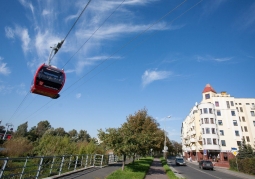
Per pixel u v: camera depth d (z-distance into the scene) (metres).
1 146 18.11
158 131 36.66
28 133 56.38
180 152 121.50
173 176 14.55
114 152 16.17
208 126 52.91
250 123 53.78
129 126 17.36
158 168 23.17
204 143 52.72
